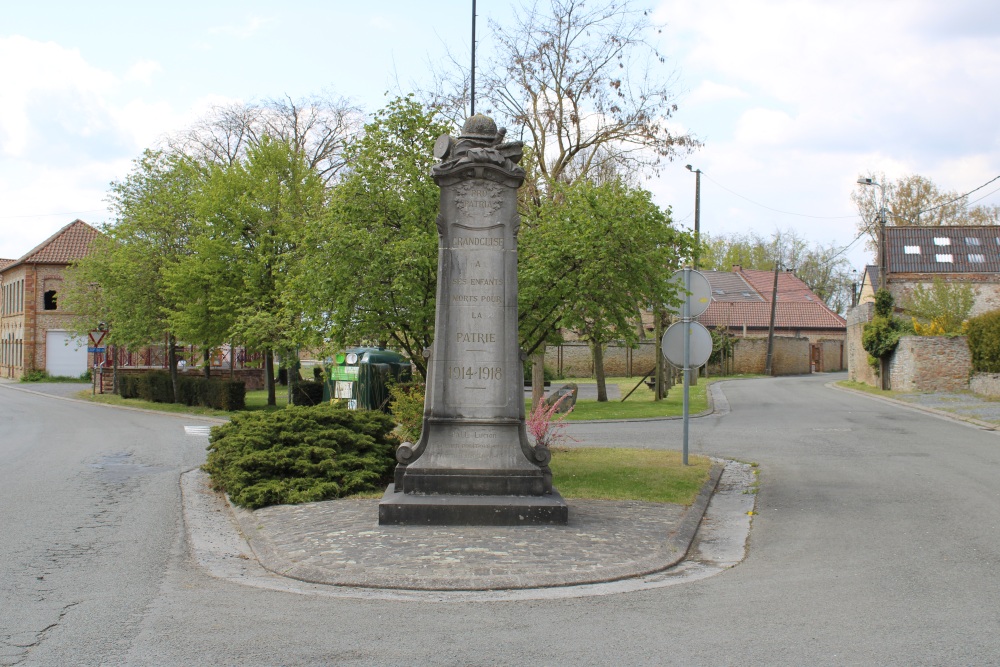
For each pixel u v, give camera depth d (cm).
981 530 912
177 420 2786
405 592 688
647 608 635
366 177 1246
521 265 1249
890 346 3653
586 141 2794
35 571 758
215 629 584
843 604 639
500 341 963
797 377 5784
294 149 3703
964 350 3322
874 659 513
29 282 5862
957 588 682
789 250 9312
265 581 726
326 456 1128
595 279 1202
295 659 522
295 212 3002
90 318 4069
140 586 707
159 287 3312
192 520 1012
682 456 1502
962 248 4947
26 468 1500
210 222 2978
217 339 3067
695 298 1391
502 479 941
